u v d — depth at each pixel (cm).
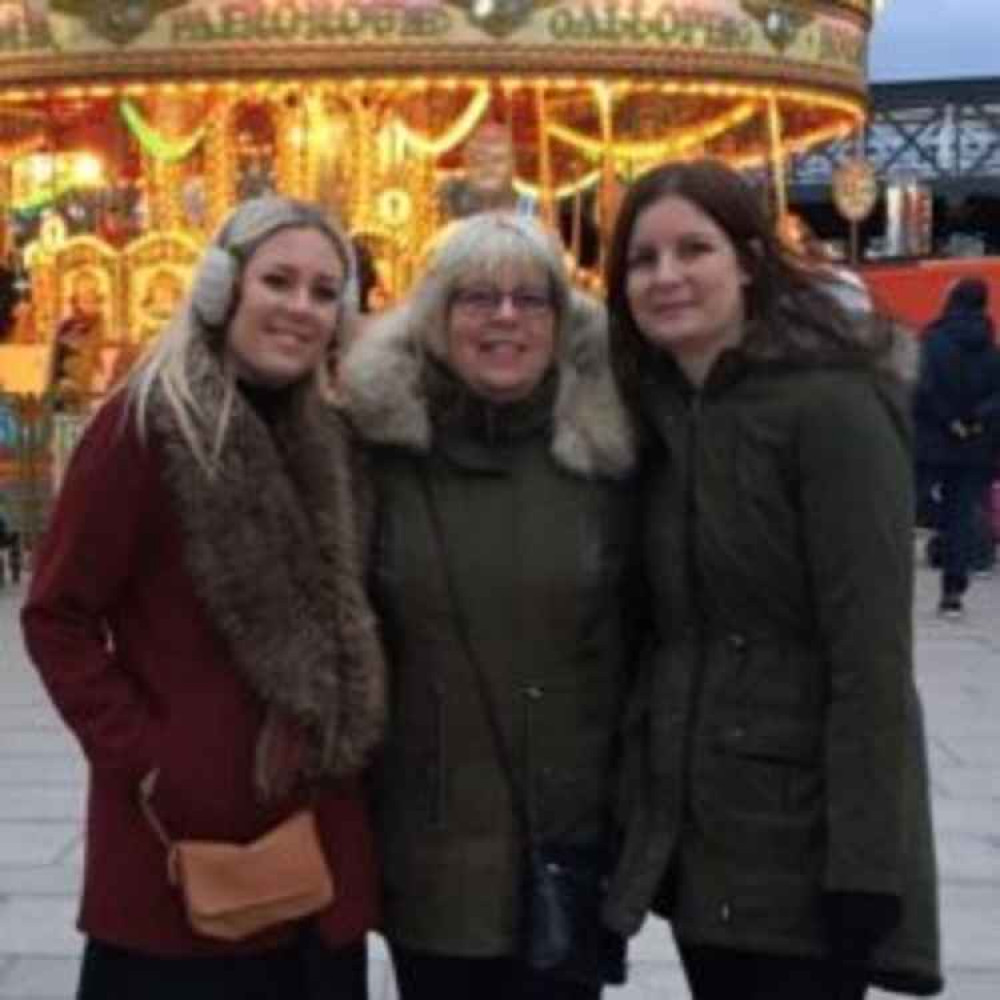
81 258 1498
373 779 272
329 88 1366
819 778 254
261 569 252
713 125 1645
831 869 246
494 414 266
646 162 1711
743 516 254
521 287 263
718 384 256
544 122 1580
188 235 1490
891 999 378
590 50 1322
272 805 257
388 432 266
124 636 261
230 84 1319
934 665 810
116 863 259
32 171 1717
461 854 267
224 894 254
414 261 1522
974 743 646
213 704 256
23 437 1091
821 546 249
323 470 260
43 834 521
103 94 1381
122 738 255
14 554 1075
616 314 267
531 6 1306
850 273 281
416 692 267
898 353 256
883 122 3347
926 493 973
